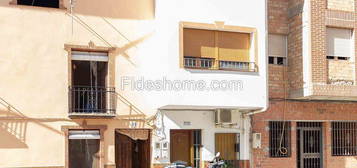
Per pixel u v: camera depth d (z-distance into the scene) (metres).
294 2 16.16
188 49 14.08
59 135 13.62
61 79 13.75
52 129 13.55
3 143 13.08
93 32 14.16
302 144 16.73
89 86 14.34
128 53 14.51
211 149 15.20
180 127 14.82
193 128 15.00
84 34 14.06
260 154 15.83
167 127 14.66
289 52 16.36
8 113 13.18
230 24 14.41
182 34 13.81
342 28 16.06
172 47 13.69
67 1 13.98
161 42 13.84
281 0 16.47
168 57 13.62
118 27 14.46
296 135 16.50
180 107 14.30
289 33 16.39
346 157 17.03
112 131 14.14
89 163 14.10
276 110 16.12
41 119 13.48
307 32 15.41
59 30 13.83
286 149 16.31
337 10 15.87
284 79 16.33
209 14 14.18
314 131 17.00
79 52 14.09
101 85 14.66
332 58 15.85
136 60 14.58
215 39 14.41
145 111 14.53
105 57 14.34
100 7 14.31
